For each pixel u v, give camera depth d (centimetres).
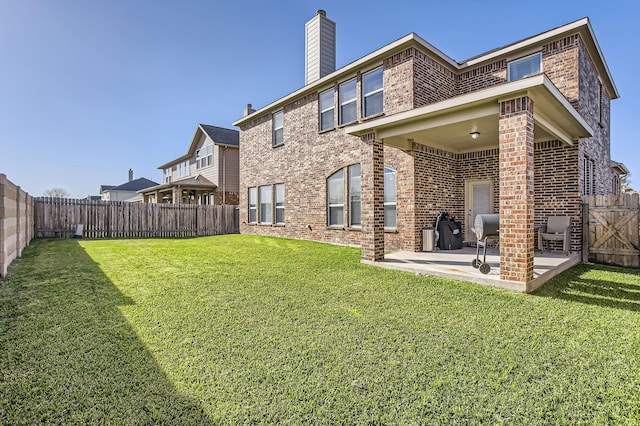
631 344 326
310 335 349
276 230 1440
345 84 1123
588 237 794
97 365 281
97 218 1430
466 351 313
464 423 215
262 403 233
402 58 927
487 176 978
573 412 226
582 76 842
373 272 650
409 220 898
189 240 1293
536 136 801
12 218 692
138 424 211
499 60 955
